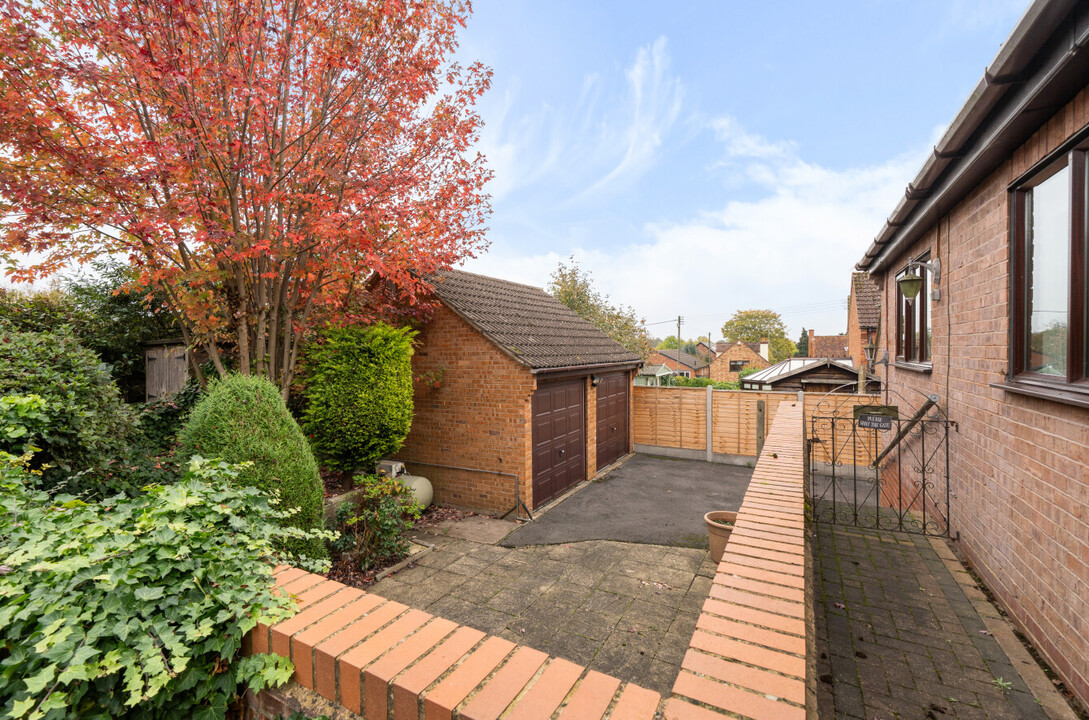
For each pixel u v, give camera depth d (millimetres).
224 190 6383
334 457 7180
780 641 1598
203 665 1841
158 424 7055
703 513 7883
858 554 5602
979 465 4879
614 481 10008
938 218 6184
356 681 1595
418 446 8883
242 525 2432
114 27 4961
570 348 9797
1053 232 3652
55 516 2357
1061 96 3178
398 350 7414
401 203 7324
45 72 4930
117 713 1727
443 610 4848
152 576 1893
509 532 7188
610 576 5586
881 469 9602
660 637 4336
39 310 8688
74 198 5445
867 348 11164
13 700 1643
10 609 1729
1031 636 3777
